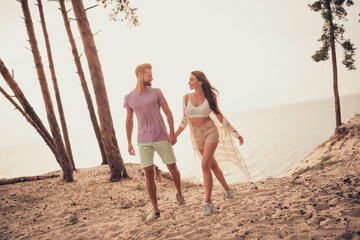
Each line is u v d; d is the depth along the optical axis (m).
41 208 5.04
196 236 2.47
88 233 3.38
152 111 3.22
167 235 2.65
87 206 4.94
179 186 3.71
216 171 3.54
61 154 7.49
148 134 3.27
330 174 4.10
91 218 4.16
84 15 7.19
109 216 4.17
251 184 4.75
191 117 3.28
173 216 3.32
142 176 7.77
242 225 2.54
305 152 52.94
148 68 3.22
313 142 63.59
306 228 2.19
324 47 16.23
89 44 7.23
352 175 3.60
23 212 4.87
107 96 7.38
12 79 7.05
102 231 3.40
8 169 75.75
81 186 6.69
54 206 5.11
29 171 64.38
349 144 9.23
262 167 45.28
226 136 3.50
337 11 15.38
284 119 170.62
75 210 4.71
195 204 3.79
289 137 80.50
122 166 7.46
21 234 3.66
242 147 74.38
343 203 2.57
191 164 52.28
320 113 175.50
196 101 3.28
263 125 146.75
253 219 2.64
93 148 152.00
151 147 3.32
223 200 3.67
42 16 10.11
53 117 7.47
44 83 7.43
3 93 6.88
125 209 4.53
